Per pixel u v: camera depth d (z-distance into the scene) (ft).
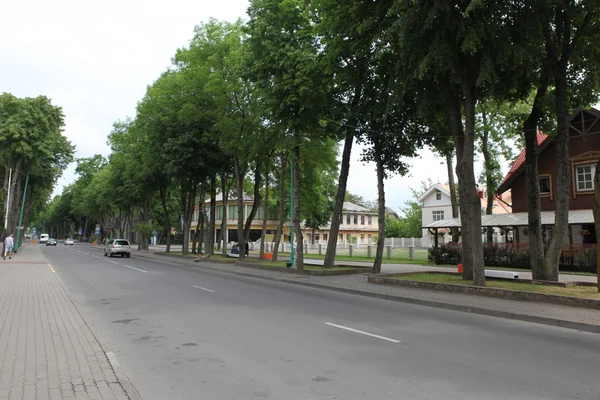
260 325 30.19
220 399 16.31
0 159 149.89
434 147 72.23
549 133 59.41
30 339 24.75
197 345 24.54
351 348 23.95
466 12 36.45
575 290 42.88
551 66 48.57
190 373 19.48
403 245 180.14
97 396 15.79
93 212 245.86
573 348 24.73
